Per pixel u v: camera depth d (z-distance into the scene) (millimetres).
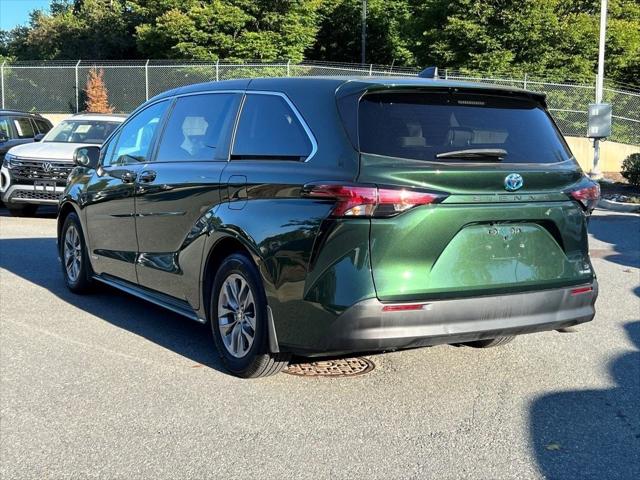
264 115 4797
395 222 3947
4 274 8039
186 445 3803
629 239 11430
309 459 3650
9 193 12367
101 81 26922
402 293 3975
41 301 6898
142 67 26781
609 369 5141
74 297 7105
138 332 5910
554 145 4715
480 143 4383
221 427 4031
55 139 13430
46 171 12156
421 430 4027
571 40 29422
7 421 4098
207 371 4953
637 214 15031
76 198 6910
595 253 10078
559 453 3766
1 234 10820
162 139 5797
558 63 29844
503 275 4273
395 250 3963
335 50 47219
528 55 29938
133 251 5957
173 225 5336
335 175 4066
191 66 26453
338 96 4332
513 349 5590
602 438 3965
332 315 3977
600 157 25203
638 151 25062
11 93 28125
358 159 4043
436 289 4055
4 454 3695
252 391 4578
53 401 4395
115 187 6164
